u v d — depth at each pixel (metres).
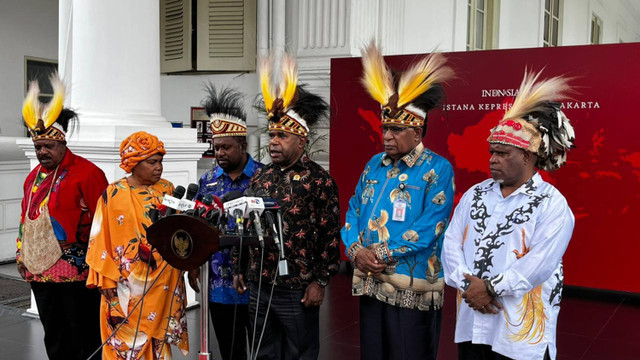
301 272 2.78
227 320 3.14
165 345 2.83
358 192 2.94
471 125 5.18
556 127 2.29
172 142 4.40
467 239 2.39
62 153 3.26
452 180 2.71
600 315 4.61
